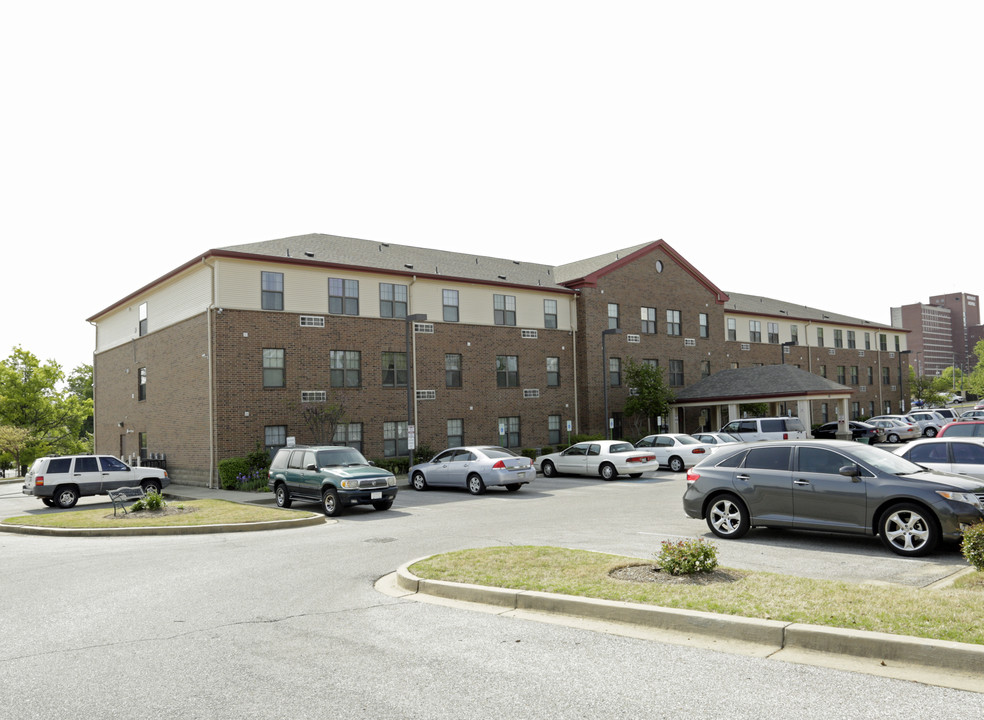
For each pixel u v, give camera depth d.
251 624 7.78
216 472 27.02
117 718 5.19
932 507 10.20
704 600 7.37
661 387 39.00
